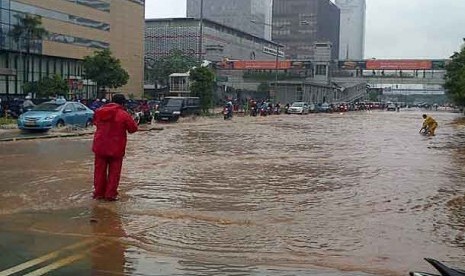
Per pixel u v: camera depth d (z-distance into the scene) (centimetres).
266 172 1346
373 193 1070
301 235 736
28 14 5853
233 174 1298
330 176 1300
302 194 1044
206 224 784
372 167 1494
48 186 1056
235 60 10488
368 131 3291
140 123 3344
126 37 8619
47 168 1316
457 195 1062
